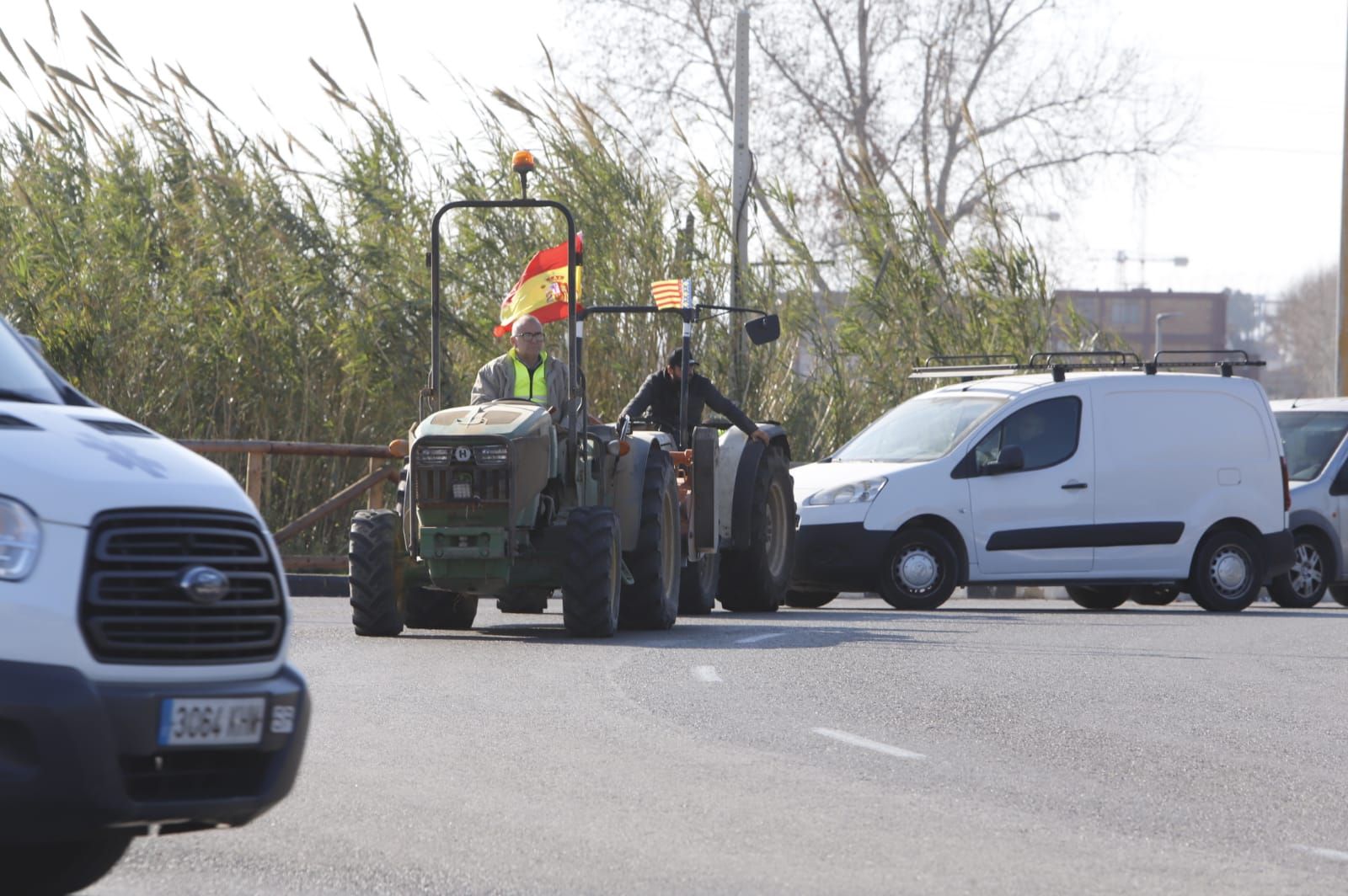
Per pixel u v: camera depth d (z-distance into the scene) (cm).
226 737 1197
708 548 3712
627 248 5622
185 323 5091
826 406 5931
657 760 1877
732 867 1409
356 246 5369
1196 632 3500
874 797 1705
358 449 4803
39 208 5075
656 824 1566
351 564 3145
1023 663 2845
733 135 6356
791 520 4197
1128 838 1552
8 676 1105
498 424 3080
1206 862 1462
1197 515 4453
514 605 3716
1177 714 2311
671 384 3981
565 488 3269
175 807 1176
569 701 2294
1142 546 4400
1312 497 4956
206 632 1195
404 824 1550
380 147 5447
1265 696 2502
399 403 5247
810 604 4678
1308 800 1752
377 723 2098
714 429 4050
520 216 5500
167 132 5303
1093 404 4409
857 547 4216
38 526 1138
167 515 1190
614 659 2794
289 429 5119
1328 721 2280
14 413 1243
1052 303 6397
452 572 3061
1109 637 3344
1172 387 4488
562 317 3744
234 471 4969
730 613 4091
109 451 1219
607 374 5506
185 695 1172
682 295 3809
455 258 5453
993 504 4294
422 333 5281
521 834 1519
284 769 1241
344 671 2594
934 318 6288
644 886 1348
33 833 1120
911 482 4241
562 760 1864
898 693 2441
